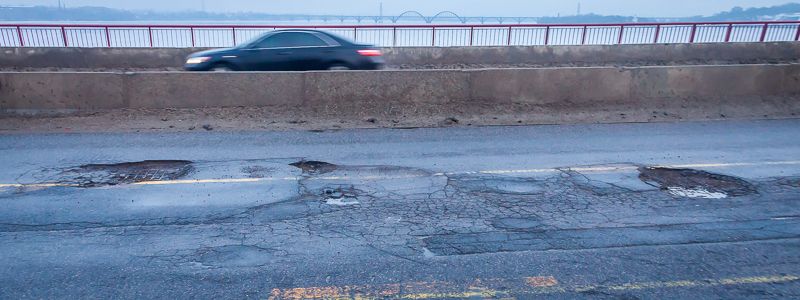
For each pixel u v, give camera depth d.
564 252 4.76
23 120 10.31
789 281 4.23
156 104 10.90
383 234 5.16
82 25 17.75
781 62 19.77
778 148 8.62
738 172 7.21
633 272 4.39
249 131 9.87
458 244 4.94
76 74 10.61
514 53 19.22
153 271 4.40
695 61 19.77
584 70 11.74
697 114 11.55
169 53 17.78
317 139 9.26
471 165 7.57
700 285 4.18
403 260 4.61
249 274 4.36
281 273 4.38
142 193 6.28
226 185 6.60
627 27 19.69
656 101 11.96
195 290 4.11
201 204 5.93
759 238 5.05
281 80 11.18
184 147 8.54
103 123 10.21
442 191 6.42
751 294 4.04
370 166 7.52
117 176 6.95
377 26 18.88
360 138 9.38
